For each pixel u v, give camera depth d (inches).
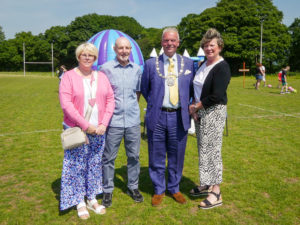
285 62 1811.0
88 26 2405.3
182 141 120.4
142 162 170.6
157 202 118.4
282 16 1628.9
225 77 107.7
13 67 2549.2
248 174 148.9
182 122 115.9
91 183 114.7
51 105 399.5
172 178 124.1
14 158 175.6
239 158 173.9
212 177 115.5
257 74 621.6
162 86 113.9
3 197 125.0
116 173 153.3
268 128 252.5
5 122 281.7
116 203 120.2
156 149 120.9
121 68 113.6
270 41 1487.5
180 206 117.8
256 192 128.9
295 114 319.6
